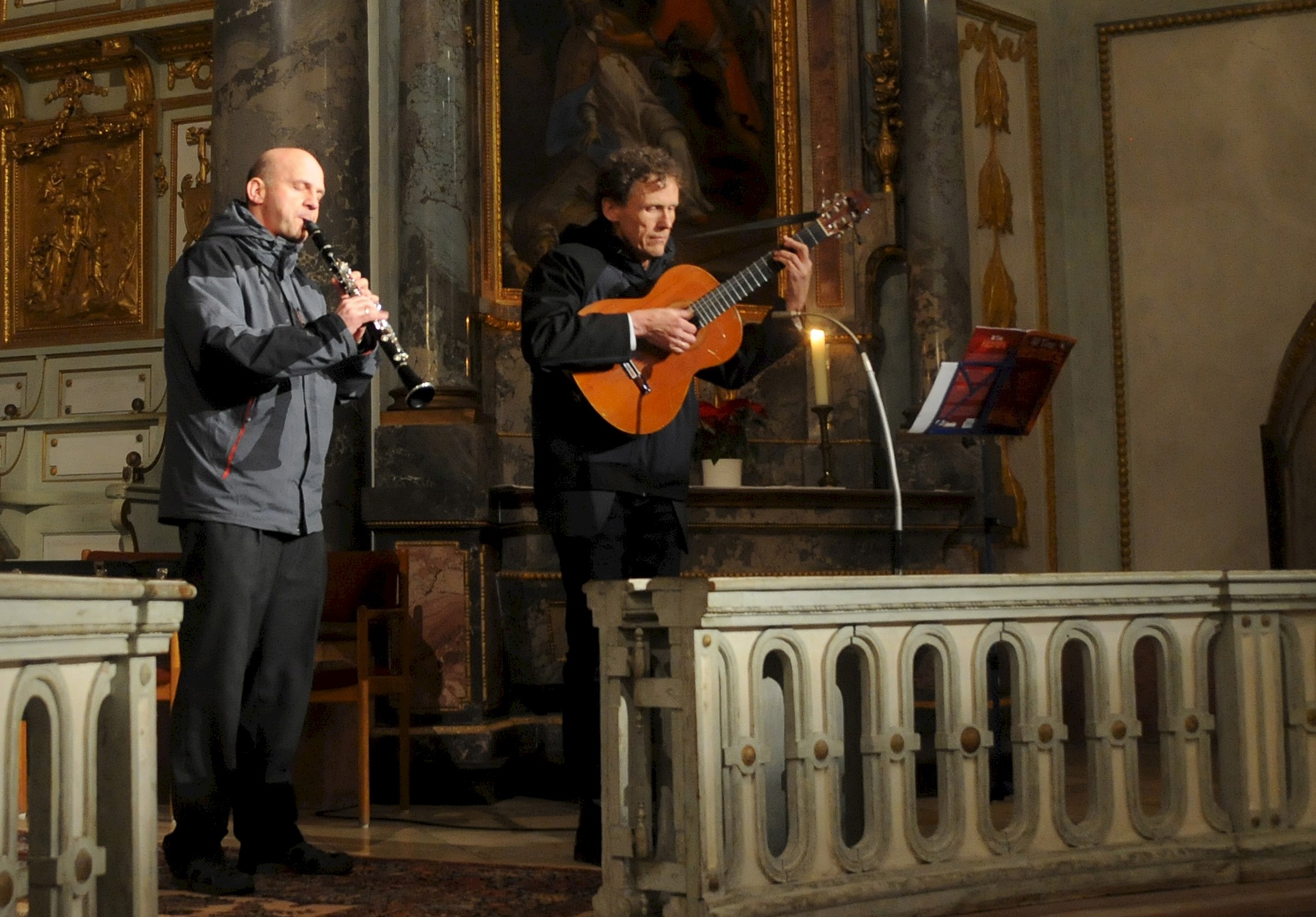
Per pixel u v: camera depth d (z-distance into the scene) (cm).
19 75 842
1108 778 315
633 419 338
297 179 333
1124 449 754
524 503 544
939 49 662
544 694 545
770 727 287
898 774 288
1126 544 748
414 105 561
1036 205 757
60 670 201
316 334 310
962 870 290
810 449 652
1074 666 674
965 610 298
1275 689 333
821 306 668
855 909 272
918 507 591
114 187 827
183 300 314
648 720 265
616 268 353
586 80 634
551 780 526
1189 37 764
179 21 796
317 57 533
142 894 212
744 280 351
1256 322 741
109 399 810
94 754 207
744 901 257
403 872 336
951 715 296
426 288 551
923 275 651
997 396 420
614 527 339
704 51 659
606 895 264
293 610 333
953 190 657
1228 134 755
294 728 336
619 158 349
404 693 485
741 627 263
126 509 703
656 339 334
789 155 666
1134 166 767
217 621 313
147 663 218
